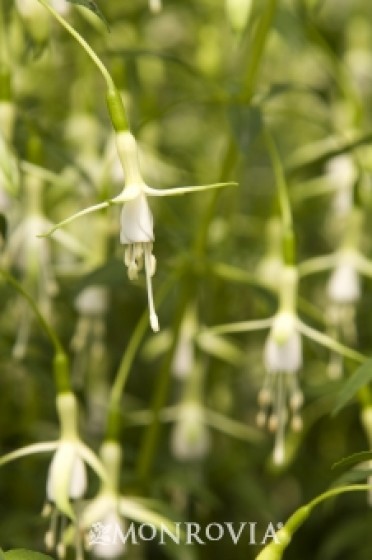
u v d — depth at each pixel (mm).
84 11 458
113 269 458
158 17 581
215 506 535
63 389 419
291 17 493
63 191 510
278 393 448
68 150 521
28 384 528
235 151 477
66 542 426
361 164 483
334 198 536
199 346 513
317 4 487
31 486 522
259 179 596
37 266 470
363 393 452
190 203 559
